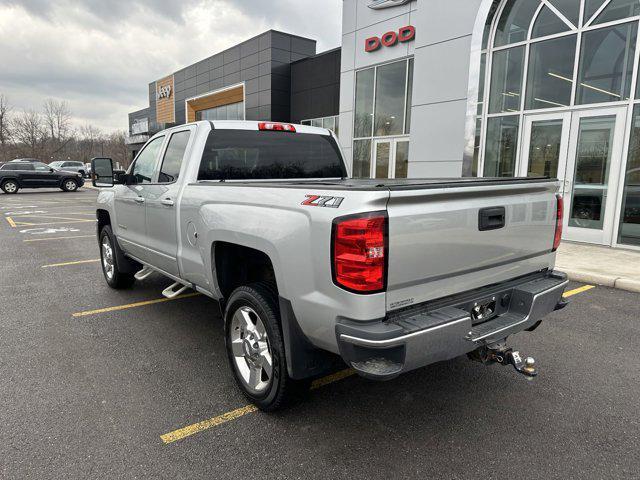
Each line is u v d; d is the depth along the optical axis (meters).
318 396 3.29
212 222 3.30
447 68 10.42
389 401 3.21
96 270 7.22
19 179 26.44
